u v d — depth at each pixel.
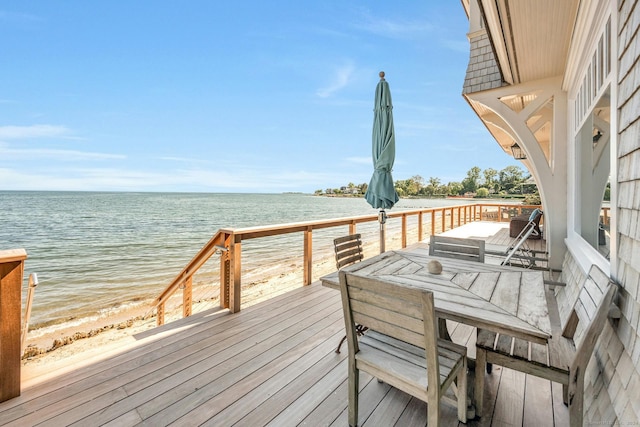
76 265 7.41
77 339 3.67
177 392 1.73
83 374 1.88
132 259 8.02
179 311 4.56
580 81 2.81
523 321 1.31
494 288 1.72
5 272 1.61
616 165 1.45
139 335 2.42
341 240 2.80
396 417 1.54
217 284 5.82
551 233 3.56
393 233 11.09
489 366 1.89
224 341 2.33
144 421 1.51
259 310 2.97
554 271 3.40
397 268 2.13
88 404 1.62
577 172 3.07
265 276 5.85
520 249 4.11
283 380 1.85
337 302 3.19
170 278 6.33
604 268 1.76
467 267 2.16
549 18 2.41
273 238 11.12
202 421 1.51
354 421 1.47
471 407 1.53
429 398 1.20
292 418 1.53
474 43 4.25
